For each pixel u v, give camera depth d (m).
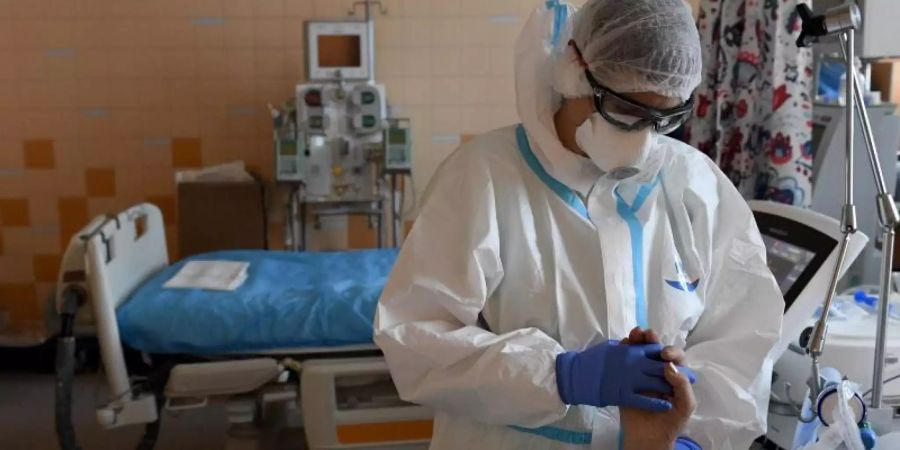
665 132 1.30
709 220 1.40
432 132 3.80
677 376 1.15
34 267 3.80
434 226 1.33
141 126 3.70
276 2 3.63
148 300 2.32
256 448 2.62
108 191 3.75
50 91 3.66
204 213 3.59
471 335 1.25
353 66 3.39
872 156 1.36
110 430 3.17
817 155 2.58
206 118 3.71
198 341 2.25
